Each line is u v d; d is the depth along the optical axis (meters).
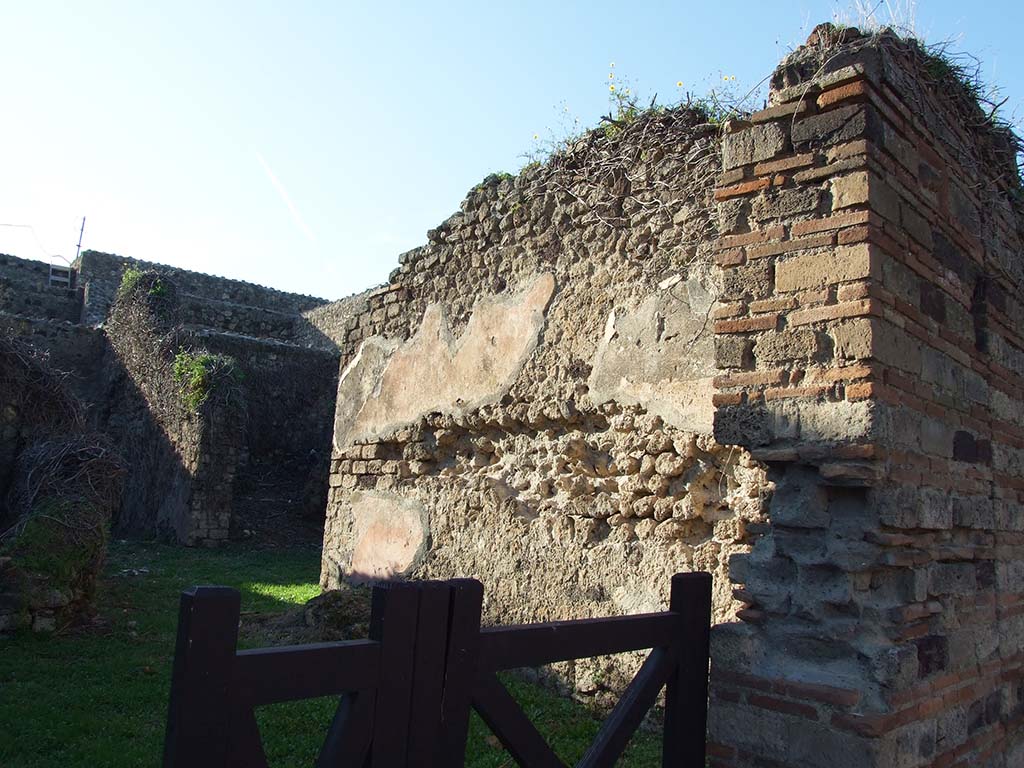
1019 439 3.90
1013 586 3.65
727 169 3.18
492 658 1.98
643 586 4.73
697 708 2.70
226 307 19.73
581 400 5.34
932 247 3.19
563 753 4.05
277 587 8.92
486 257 6.38
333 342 18.83
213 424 12.74
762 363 2.93
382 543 6.80
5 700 4.57
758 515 4.26
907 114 3.09
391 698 1.75
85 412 9.26
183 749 1.44
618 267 5.28
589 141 5.67
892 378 2.76
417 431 6.71
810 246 2.88
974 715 3.12
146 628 6.64
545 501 5.47
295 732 4.34
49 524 6.53
